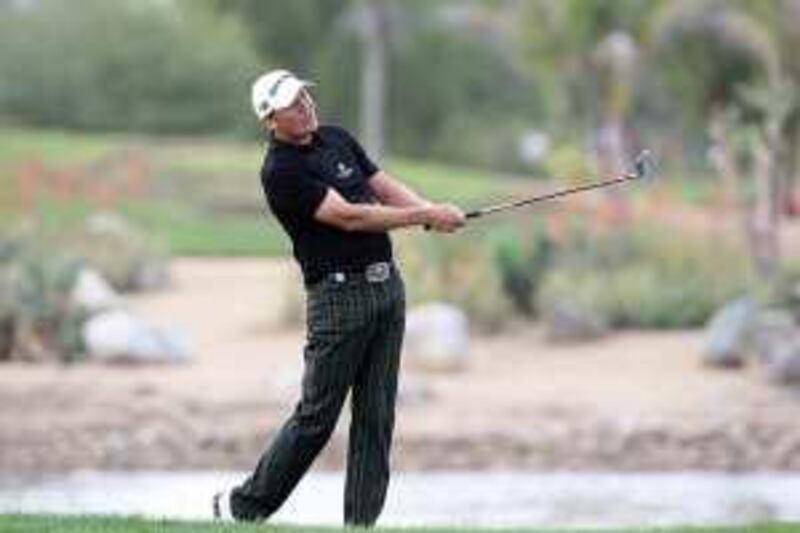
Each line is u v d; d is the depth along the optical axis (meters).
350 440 33.22
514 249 86.12
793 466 61.72
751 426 64.81
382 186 33.44
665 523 47.56
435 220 32.72
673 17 104.06
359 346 32.75
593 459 62.22
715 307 84.31
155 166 152.88
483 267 84.75
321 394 32.78
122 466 62.62
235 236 124.25
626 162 108.44
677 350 78.75
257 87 32.50
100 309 80.25
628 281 85.12
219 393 70.25
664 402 69.00
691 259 87.94
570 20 109.44
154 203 136.75
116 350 76.75
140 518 32.25
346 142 33.09
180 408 67.94
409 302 82.88
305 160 32.41
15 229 94.31
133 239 99.88
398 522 47.44
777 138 95.31
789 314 77.75
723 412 67.12
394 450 62.88
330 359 32.66
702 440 63.53
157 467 62.47
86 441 64.62
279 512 49.53
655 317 83.81
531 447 63.12
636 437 63.81
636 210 99.75
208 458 63.44
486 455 62.66
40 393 70.31
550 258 87.12
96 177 137.62
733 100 103.19
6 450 63.81
